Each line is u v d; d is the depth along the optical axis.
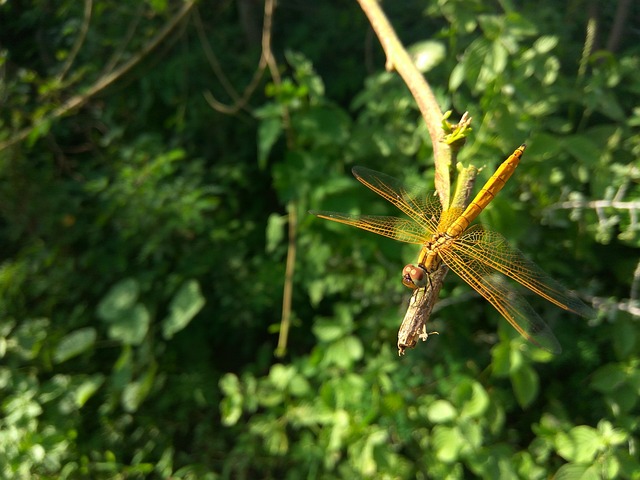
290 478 0.28
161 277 0.32
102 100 0.34
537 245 0.25
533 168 0.23
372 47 0.34
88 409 0.31
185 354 0.32
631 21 0.28
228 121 0.34
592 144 0.23
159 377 0.30
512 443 0.25
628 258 0.25
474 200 0.12
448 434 0.23
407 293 0.26
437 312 0.26
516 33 0.22
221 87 0.34
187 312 0.29
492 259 0.12
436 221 0.12
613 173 0.23
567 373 0.26
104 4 0.31
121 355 0.30
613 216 0.23
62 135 0.34
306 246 0.29
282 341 0.28
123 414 0.30
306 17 0.35
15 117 0.30
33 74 0.31
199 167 0.31
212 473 0.29
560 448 0.22
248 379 0.28
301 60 0.28
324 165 0.27
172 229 0.30
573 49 0.27
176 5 0.33
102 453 0.29
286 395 0.27
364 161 0.28
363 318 0.28
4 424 0.29
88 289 0.32
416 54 0.24
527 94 0.22
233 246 0.32
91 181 0.31
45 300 0.32
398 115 0.27
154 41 0.31
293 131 0.28
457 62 0.26
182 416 0.31
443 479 0.24
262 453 0.29
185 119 0.34
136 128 0.34
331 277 0.27
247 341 0.33
